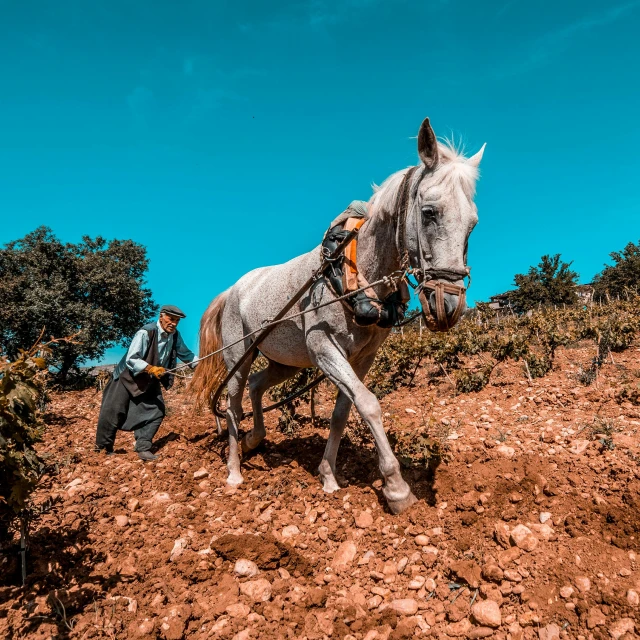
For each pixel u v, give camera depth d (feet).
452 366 28.25
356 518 11.08
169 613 8.76
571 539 9.36
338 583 9.50
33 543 10.87
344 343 11.16
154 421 17.57
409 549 10.00
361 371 12.50
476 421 17.07
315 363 11.59
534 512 10.30
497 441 14.26
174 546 10.85
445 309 9.12
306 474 13.94
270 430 19.07
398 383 28.78
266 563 9.90
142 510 12.85
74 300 71.56
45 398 25.39
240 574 9.61
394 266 10.82
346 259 10.66
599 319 35.63
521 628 7.84
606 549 8.91
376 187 11.35
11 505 9.41
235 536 10.44
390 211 10.52
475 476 11.65
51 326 63.82
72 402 33.01
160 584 9.61
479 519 10.32
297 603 9.01
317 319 11.28
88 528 11.80
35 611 8.87
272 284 13.41
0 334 64.85
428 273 9.37
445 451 13.38
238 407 14.78
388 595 9.02
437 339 29.07
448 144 10.06
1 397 8.74
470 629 7.95
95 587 9.52
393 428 16.56
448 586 8.86
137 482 14.57
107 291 73.31
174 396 31.60
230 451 14.47
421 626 8.16
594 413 15.87
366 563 9.89
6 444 8.98
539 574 8.64
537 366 25.31
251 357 14.76
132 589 9.49
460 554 9.57
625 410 15.58
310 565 10.03
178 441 19.03
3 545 10.80
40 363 9.45
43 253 70.13
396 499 10.84
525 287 130.11
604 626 7.54
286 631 8.33
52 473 15.79
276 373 15.81
